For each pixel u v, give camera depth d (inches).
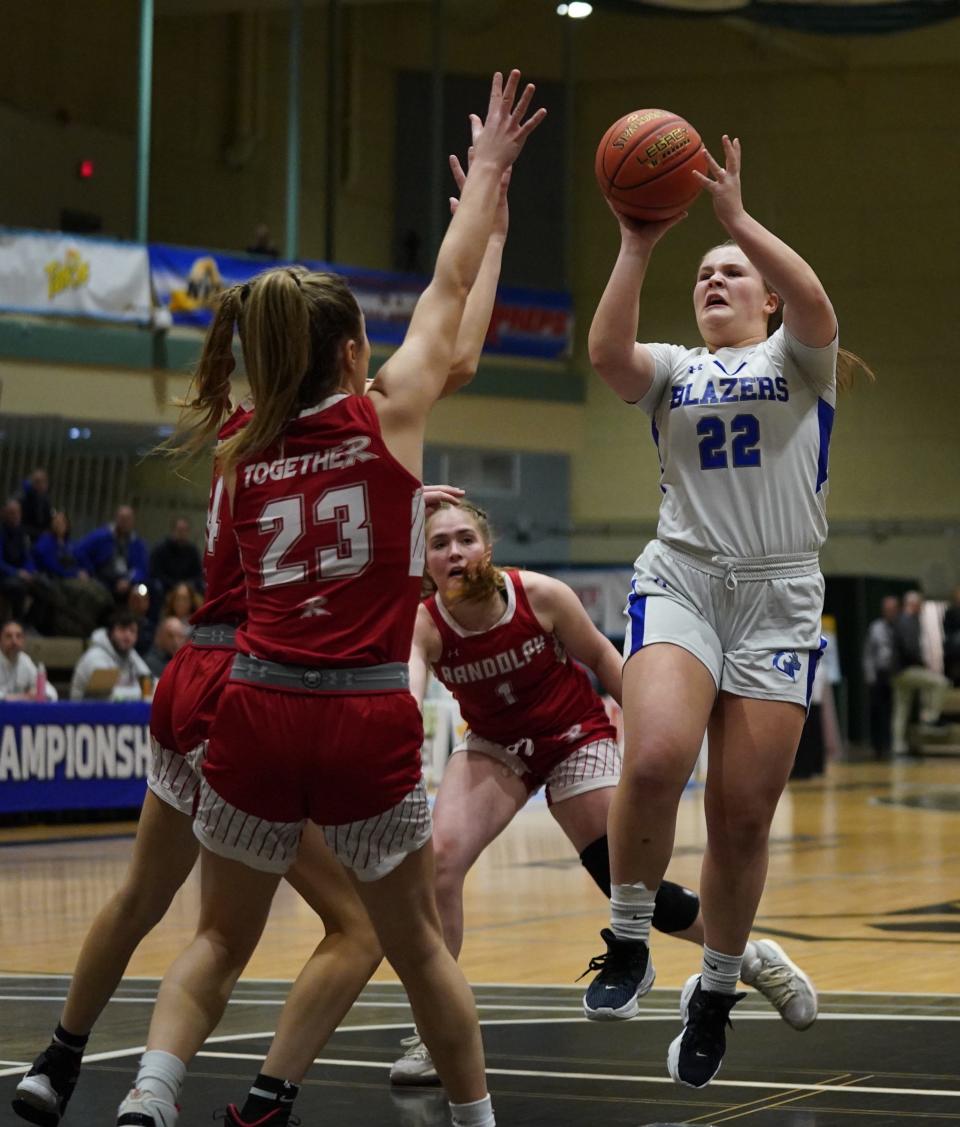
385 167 1002.7
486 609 195.2
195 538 828.0
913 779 775.1
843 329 1039.6
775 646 159.5
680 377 164.4
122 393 762.8
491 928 305.4
